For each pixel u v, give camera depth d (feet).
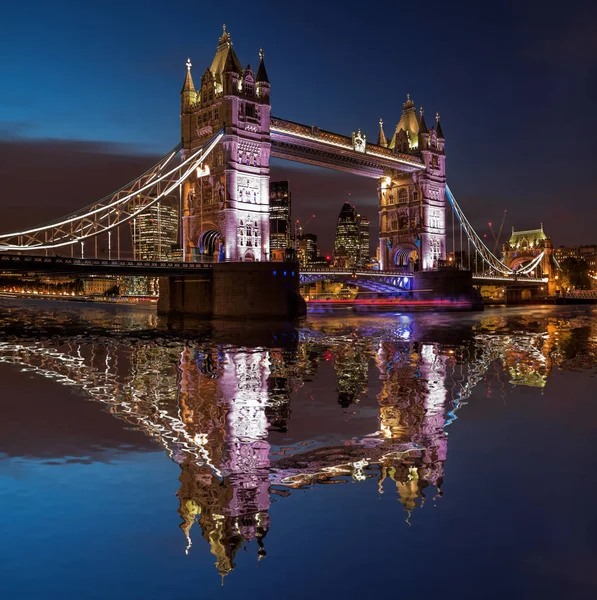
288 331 231.09
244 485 53.62
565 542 42.91
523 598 36.22
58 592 36.88
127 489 52.75
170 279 364.38
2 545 42.50
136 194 309.01
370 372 121.29
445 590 37.01
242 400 92.32
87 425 75.82
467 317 343.87
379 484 53.78
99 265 276.41
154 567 39.63
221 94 338.34
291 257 327.88
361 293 550.77
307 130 376.68
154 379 113.39
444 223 508.94
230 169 331.16
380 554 41.24
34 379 113.19
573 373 118.93
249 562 40.22
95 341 191.93
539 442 67.36
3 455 62.64
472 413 81.97
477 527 45.27
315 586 37.52
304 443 67.21
